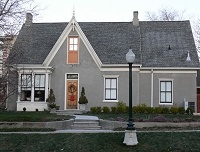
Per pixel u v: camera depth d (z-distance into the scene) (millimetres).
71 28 31266
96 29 34469
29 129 19500
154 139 16234
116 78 30891
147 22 35812
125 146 15547
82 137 16797
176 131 18031
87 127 21547
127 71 30797
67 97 31000
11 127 20000
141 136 16672
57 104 30844
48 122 20328
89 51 31016
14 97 31047
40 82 30750
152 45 33219
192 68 30750
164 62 31375
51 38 33969
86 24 35094
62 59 31188
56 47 31172
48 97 30062
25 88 30500
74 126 21625
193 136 16688
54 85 31047
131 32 33812
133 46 32250
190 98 30859
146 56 32125
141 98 31234
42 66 30453
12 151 15594
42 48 32875
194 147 15414
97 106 30562
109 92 30891
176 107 29125
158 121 20797
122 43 32719
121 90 30688
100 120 22000
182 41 33312
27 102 30297
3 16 22578
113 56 31484
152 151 15000
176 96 31000
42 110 30188
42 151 15477
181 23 35312
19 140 16719
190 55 31797
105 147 15555
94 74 30953
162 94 31219
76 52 31234
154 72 31328
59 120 21406
